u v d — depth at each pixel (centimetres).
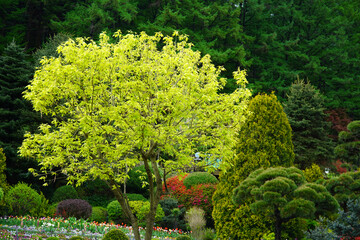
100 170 870
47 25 3356
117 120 841
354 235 992
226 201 1131
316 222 1209
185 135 941
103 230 1354
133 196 1897
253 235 1055
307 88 2334
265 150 1112
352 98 3575
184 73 849
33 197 1491
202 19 3291
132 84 845
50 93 866
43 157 913
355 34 3841
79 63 843
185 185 1831
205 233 1442
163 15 3097
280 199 908
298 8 4009
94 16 3012
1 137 1855
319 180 1400
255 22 3897
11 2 3322
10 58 1998
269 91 3522
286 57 3781
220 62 3219
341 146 1783
